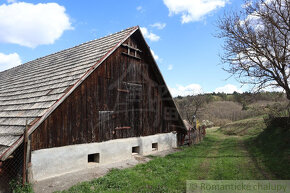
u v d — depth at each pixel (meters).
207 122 37.56
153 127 11.27
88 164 7.61
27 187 5.32
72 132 7.05
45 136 6.25
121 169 7.70
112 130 8.68
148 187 5.87
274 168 7.91
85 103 7.53
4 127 6.23
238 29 13.65
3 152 4.96
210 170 7.92
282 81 12.45
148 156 10.19
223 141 18.05
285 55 11.75
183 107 31.00
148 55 10.69
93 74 7.88
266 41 12.30
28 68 11.66
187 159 9.72
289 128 12.41
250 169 8.05
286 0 11.37
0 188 5.46
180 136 14.06
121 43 8.88
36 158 6.00
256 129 22.30
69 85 6.74
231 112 42.34
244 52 13.08
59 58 10.51
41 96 6.98
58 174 6.57
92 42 10.62
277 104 18.67
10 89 9.50
